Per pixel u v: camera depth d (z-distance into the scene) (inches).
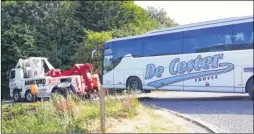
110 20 1332.4
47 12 1405.0
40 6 1421.0
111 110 419.5
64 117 392.5
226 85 577.0
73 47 1293.1
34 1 1411.2
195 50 619.5
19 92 940.6
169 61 658.8
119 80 749.9
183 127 360.5
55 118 395.9
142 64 707.4
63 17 1387.8
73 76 786.2
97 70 1073.5
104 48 791.1
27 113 442.9
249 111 468.4
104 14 1348.4
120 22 1337.4
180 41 641.6
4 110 480.1
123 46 748.6
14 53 1253.1
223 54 581.0
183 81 637.3
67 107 418.9
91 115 400.5
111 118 400.5
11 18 1358.3
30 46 1274.6
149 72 693.9
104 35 1122.7
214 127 361.7
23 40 1280.8
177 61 645.9
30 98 907.4
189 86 628.4
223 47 581.9
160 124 374.6
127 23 1354.6
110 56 773.3
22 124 399.5
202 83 609.6
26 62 944.3
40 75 896.9
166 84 663.8
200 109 505.7
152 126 363.6
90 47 1120.8
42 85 853.2
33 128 381.1
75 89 775.7
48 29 1357.0
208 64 599.8
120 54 753.0
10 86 973.8
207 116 438.6
